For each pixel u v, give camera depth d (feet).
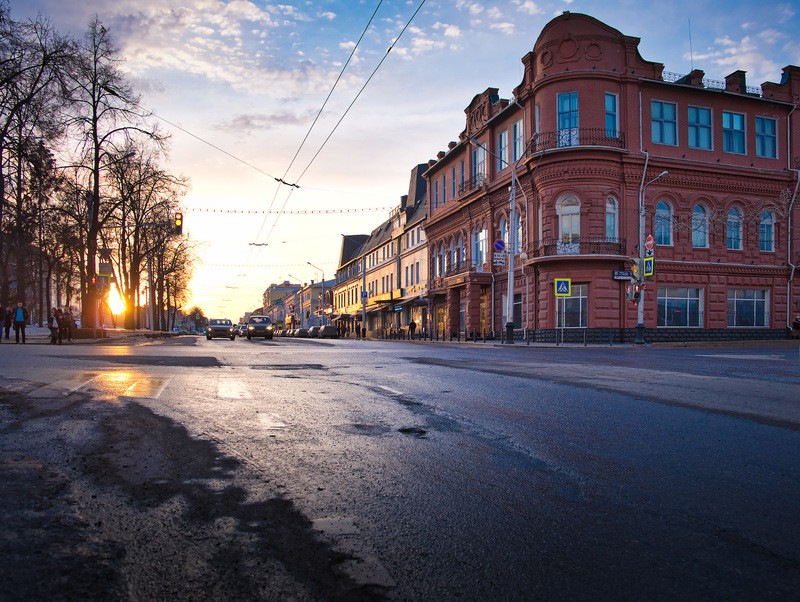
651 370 42.04
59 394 25.66
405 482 13.43
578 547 9.82
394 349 82.58
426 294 169.37
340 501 12.00
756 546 9.91
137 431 18.37
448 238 157.89
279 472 14.02
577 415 22.17
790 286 120.57
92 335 107.76
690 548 9.81
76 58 86.69
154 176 128.47
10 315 103.04
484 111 134.31
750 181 117.50
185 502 11.71
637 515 11.37
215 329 151.12
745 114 118.83
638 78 108.68
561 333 106.01
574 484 13.41
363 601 7.93
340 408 23.53
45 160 91.66
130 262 161.68
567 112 107.65
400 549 9.65
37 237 121.80
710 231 114.73
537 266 110.73
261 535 10.11
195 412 22.12
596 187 105.91
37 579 8.33
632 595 8.20
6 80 80.69
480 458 15.69
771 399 26.43
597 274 105.19
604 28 107.86
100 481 13.00
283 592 8.13
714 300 114.11
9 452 15.31
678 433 18.90
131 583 8.30
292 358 57.00
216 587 8.24
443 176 162.91
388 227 230.07
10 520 10.48
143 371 38.68
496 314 130.52
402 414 22.24
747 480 13.71
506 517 11.23
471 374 38.60
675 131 113.09
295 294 477.77
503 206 126.72
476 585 8.45
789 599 8.11
